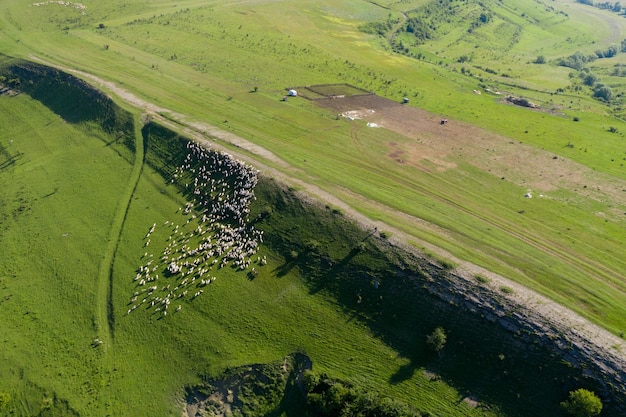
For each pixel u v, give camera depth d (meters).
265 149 92.94
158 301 67.75
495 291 57.62
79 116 114.88
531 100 138.38
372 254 65.12
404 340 57.66
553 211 78.31
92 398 57.53
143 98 114.94
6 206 90.94
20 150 108.75
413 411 51.62
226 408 55.88
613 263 66.06
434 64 170.00
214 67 140.00
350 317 61.00
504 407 50.72
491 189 84.25
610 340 51.81
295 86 130.00
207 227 78.50
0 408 56.81
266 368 57.81
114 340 63.91
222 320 63.69
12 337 65.12
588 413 46.50
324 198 75.69
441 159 94.38
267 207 76.75
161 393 57.59
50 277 74.31
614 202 81.31
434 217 74.00
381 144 99.50
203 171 88.25
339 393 52.88
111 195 89.81
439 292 59.16
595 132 111.88
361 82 136.75
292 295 64.81
